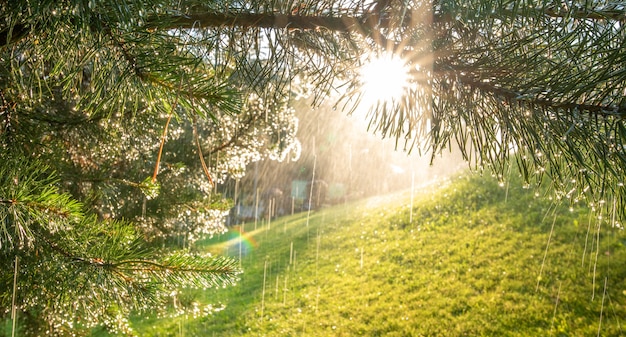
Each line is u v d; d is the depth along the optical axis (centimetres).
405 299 1045
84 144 370
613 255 978
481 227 1306
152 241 493
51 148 321
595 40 138
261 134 515
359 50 163
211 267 199
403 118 156
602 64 131
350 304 1074
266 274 1376
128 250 192
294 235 1773
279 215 2605
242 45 166
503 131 146
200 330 1028
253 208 2627
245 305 1153
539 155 138
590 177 145
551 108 138
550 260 1033
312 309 1086
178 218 489
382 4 154
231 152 512
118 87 139
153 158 474
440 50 146
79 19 129
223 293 1252
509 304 920
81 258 184
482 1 134
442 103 151
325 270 1330
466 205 1476
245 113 476
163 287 195
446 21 146
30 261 199
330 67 170
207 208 493
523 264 1048
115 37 136
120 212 447
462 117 152
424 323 932
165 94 147
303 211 2603
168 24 143
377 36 154
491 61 142
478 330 866
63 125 350
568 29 141
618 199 145
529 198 1346
